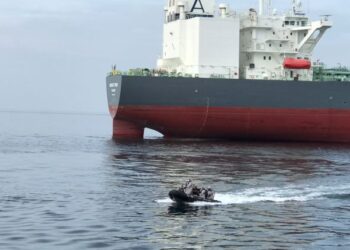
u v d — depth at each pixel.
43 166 49.94
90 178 41.56
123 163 51.34
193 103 70.38
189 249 22.50
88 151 65.88
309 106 72.12
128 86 69.12
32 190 35.56
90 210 29.33
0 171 45.78
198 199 32.25
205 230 25.61
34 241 22.88
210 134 74.12
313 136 74.31
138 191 35.66
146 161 52.72
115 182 39.53
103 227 25.58
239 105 71.12
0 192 34.47
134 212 29.02
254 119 71.81
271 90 71.25
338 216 29.44
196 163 51.03
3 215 27.52
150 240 23.59
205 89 70.19
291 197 34.84
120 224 26.25
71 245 22.48
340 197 35.28
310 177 43.78
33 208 29.48
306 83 71.62
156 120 71.56
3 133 111.06
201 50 73.81
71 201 31.83
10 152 65.44
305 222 27.84
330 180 42.44
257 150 63.78
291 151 63.69
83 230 24.94
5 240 22.89
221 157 55.97
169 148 65.00
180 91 69.94
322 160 55.84
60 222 26.36
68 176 42.75
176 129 73.25
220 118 71.31
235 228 26.17
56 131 126.94
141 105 70.12
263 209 30.81
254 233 25.36
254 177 43.00
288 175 44.66
